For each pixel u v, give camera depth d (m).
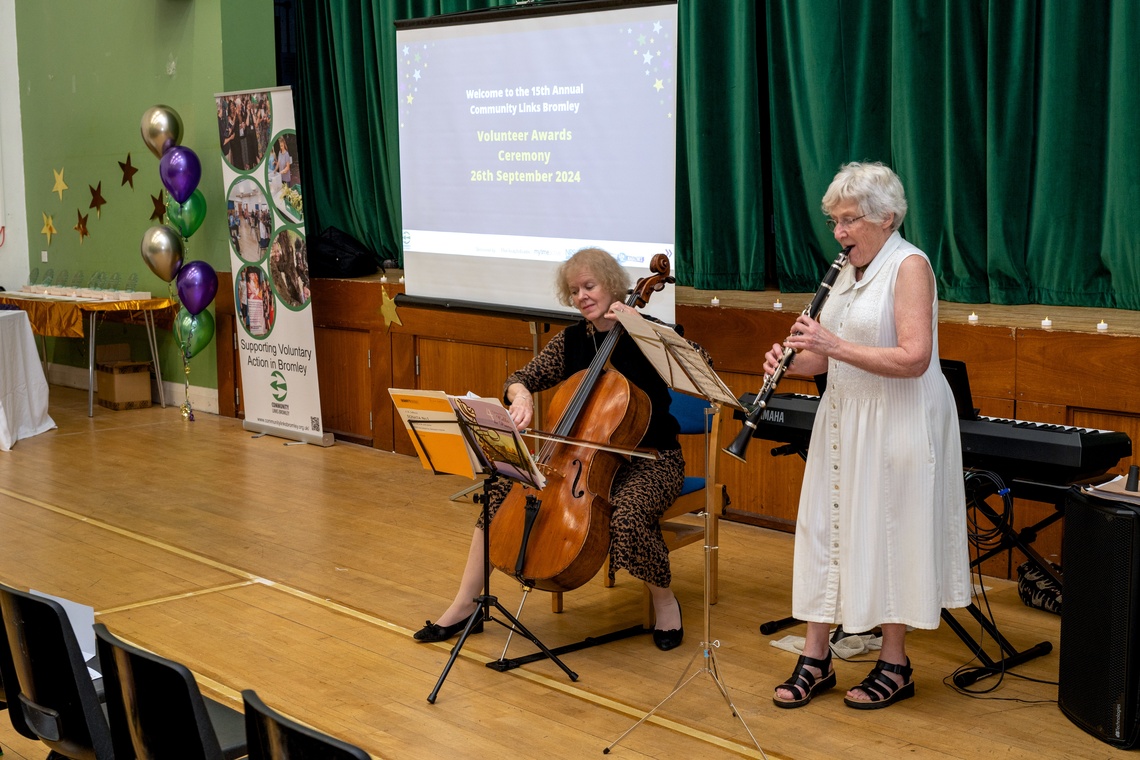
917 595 2.91
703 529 3.79
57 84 8.49
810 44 4.88
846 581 2.96
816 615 3.03
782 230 5.16
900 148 4.72
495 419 2.88
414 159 5.24
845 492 2.97
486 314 5.02
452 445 3.10
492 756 2.77
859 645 3.45
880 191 2.86
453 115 5.03
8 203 9.16
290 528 4.78
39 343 8.98
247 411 6.80
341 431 6.54
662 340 2.78
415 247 5.32
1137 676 2.71
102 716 2.18
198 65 7.14
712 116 5.28
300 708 3.05
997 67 4.39
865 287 2.95
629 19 4.32
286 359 6.48
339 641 3.54
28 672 2.20
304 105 7.31
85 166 8.32
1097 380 3.68
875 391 2.92
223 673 3.29
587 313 3.53
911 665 3.33
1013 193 4.44
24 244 9.20
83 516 4.98
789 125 5.10
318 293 6.49
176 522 4.88
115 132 7.96
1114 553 2.71
